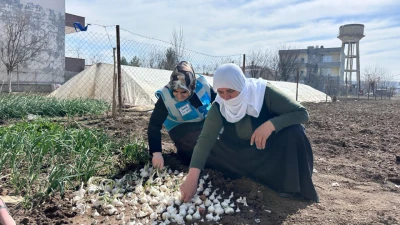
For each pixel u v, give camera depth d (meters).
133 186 2.86
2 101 7.65
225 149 2.88
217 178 2.96
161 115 3.18
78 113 8.12
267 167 2.73
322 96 24.05
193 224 2.27
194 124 3.31
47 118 7.14
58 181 2.58
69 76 27.67
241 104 2.55
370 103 21.17
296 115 2.54
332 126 7.27
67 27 31.89
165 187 2.74
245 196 2.65
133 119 7.18
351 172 3.57
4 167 3.15
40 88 23.23
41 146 3.16
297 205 2.57
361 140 5.44
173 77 2.97
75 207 2.42
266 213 2.42
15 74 22.89
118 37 7.38
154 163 3.12
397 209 2.54
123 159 3.36
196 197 2.55
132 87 11.41
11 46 22.38
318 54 50.50
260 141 2.48
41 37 24.77
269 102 2.63
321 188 3.02
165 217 2.30
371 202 2.69
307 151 2.70
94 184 2.81
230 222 2.28
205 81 3.28
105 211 2.41
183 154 3.45
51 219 2.27
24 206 2.39
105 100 10.70
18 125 4.61
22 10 23.86
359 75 44.72
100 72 11.95
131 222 2.21
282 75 33.75
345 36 44.97
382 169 3.67
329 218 2.37
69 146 3.20
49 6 25.44
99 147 3.46
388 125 7.85
